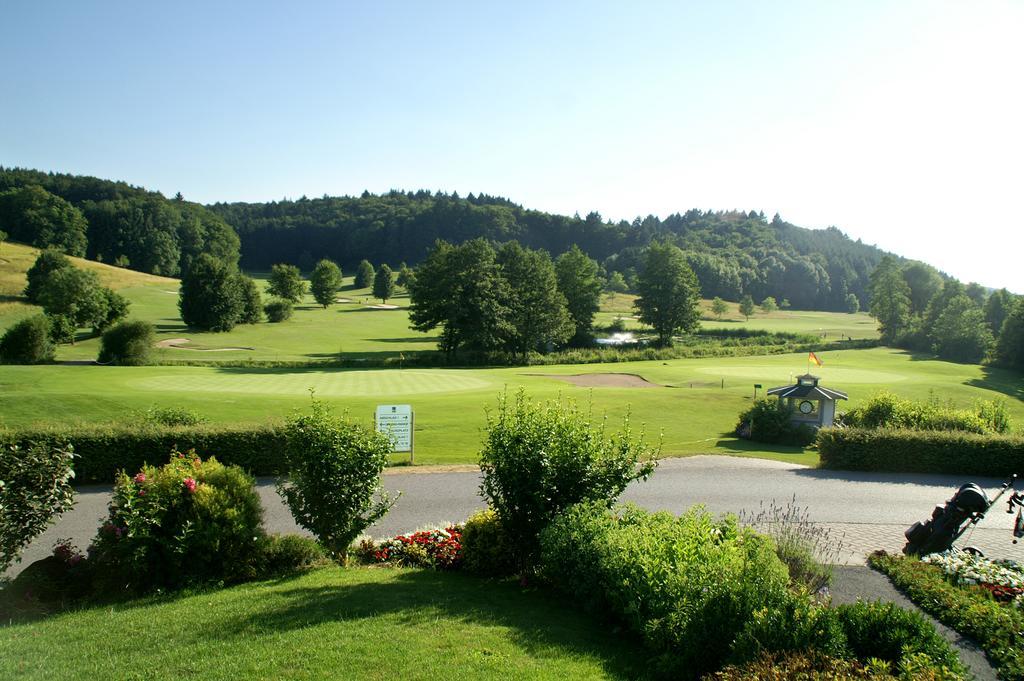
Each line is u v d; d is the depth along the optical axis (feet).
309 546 39.09
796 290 538.06
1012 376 192.24
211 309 286.25
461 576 38.32
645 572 27.68
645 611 27.37
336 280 396.98
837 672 20.16
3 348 181.37
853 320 430.61
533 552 37.40
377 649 24.45
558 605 32.68
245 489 37.60
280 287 377.91
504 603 32.24
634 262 621.72
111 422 72.08
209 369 169.99
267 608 29.71
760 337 313.94
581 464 37.29
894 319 294.66
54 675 22.25
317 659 23.41
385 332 311.06
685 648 23.82
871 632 23.67
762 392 128.06
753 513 56.39
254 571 36.17
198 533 34.60
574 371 178.81
